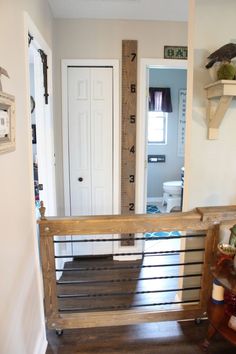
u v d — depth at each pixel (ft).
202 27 5.96
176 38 9.62
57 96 9.70
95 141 10.16
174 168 18.34
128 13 8.93
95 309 6.88
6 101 4.04
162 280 9.04
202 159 6.40
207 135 6.33
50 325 6.33
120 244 10.62
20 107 4.91
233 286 5.19
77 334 6.50
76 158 10.25
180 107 17.79
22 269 4.92
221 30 6.01
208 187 6.53
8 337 4.16
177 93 17.61
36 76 7.75
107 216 6.10
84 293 8.28
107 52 9.57
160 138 18.10
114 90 9.82
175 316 6.64
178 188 16.22
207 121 6.26
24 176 5.14
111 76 9.77
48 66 8.14
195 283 6.99
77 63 9.58
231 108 6.31
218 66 6.06
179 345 6.20
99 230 5.92
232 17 6.00
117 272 9.62
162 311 6.59
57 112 9.77
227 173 6.54
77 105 9.93
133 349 6.09
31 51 7.18
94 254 10.75
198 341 6.31
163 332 6.58
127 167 10.30
